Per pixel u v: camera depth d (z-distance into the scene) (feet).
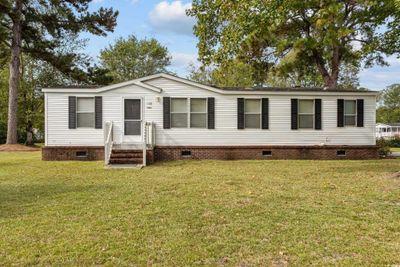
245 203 20.85
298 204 20.62
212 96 50.34
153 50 158.30
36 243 14.03
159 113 49.52
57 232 15.39
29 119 89.97
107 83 83.30
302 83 108.68
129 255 12.87
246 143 51.06
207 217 17.80
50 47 73.46
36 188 25.82
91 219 17.43
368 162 46.09
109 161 41.88
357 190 24.82
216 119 50.55
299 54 68.44
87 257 12.67
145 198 22.24
